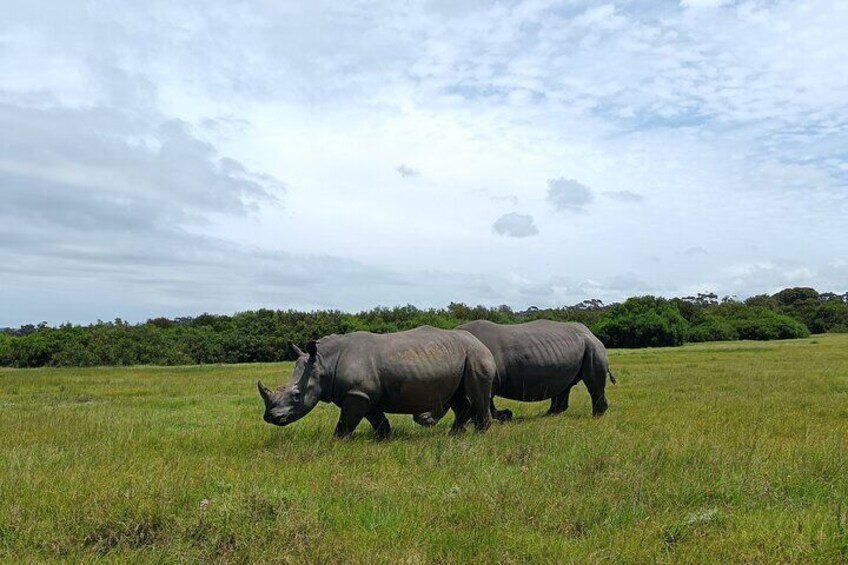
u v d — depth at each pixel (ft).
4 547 17.49
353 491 22.36
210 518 18.66
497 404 53.26
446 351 37.11
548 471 25.22
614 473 24.23
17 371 115.75
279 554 16.57
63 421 41.45
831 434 32.83
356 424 35.81
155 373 102.12
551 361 42.39
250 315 168.45
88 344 148.25
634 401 50.98
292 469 25.75
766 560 16.21
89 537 18.30
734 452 27.37
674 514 19.85
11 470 25.59
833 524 17.94
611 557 16.43
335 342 36.50
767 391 55.47
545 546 17.16
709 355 116.67
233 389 70.08
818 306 265.54
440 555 16.81
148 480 22.53
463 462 27.04
